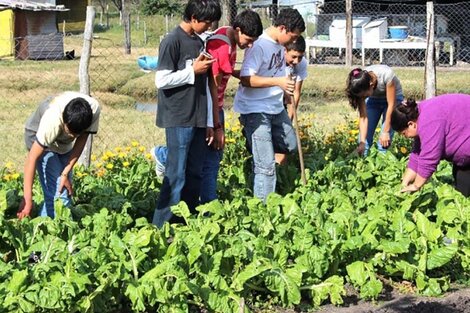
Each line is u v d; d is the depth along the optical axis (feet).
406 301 22.97
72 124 22.80
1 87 68.64
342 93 65.77
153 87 68.64
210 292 21.71
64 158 24.75
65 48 128.16
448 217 25.18
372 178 29.60
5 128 47.03
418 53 93.56
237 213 24.76
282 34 26.94
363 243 23.29
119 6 208.85
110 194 27.66
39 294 20.52
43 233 23.41
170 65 24.64
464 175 25.77
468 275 24.64
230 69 25.35
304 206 25.99
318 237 23.62
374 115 31.99
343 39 95.20
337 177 29.78
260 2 112.78
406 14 93.35
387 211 25.77
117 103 60.85
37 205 26.50
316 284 22.84
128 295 21.30
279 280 22.21
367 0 99.96
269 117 27.12
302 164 28.02
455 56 92.17
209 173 26.86
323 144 34.53
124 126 46.80
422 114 24.54
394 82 30.76
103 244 22.21
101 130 45.03
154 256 22.85
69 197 24.89
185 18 24.72
